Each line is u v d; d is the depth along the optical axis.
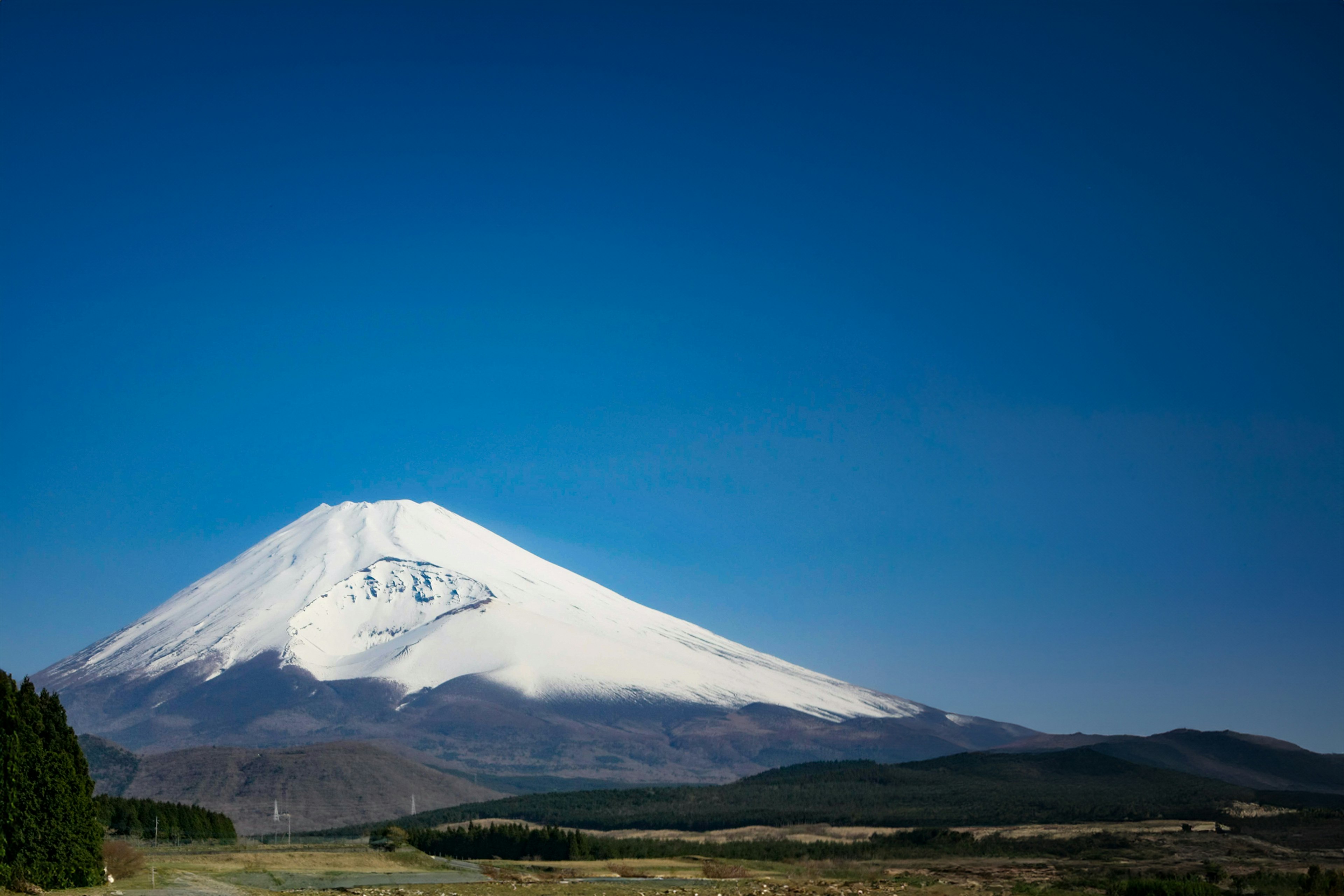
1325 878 89.06
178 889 65.62
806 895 82.06
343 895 71.00
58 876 60.66
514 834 136.00
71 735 62.78
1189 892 80.75
